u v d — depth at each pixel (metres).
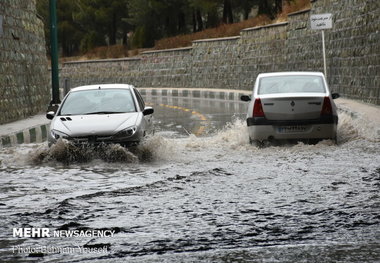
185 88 120.38
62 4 172.88
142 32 153.12
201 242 14.39
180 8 138.88
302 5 96.12
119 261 12.82
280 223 16.16
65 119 31.02
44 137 46.78
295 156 28.62
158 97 104.62
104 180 23.92
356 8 62.50
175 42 134.75
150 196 20.12
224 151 31.09
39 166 28.17
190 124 50.69
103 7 163.00
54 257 13.41
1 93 48.28
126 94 33.41
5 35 50.62
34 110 59.31
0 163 29.11
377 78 55.16
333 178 22.64
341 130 36.09
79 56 171.25
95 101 32.97
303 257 12.56
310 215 17.02
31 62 59.34
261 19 109.56
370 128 36.47
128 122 30.12
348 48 65.31
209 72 115.62
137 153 29.48
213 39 113.56
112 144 29.05
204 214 17.39
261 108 32.12
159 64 132.62
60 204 19.12
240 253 13.11
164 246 14.12
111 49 158.25
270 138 32.16
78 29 178.75
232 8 144.12
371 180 22.05
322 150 30.23
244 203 18.72
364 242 13.94
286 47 89.38
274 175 23.59
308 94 32.12
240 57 105.19
